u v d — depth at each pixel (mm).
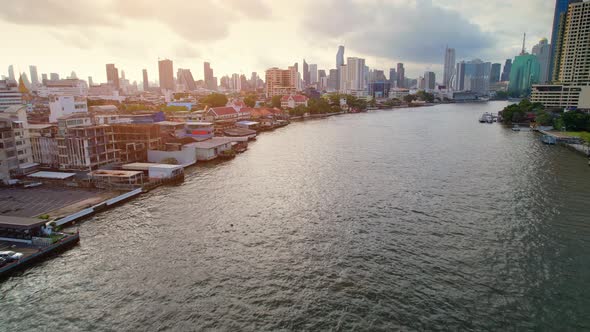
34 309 44031
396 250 58219
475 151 141250
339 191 89312
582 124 187625
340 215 73125
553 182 95562
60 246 58312
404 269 52531
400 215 72938
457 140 170125
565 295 46531
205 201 82250
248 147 157125
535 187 91188
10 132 95750
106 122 132500
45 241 58062
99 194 84500
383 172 108438
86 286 48594
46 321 41844
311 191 89375
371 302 45125
